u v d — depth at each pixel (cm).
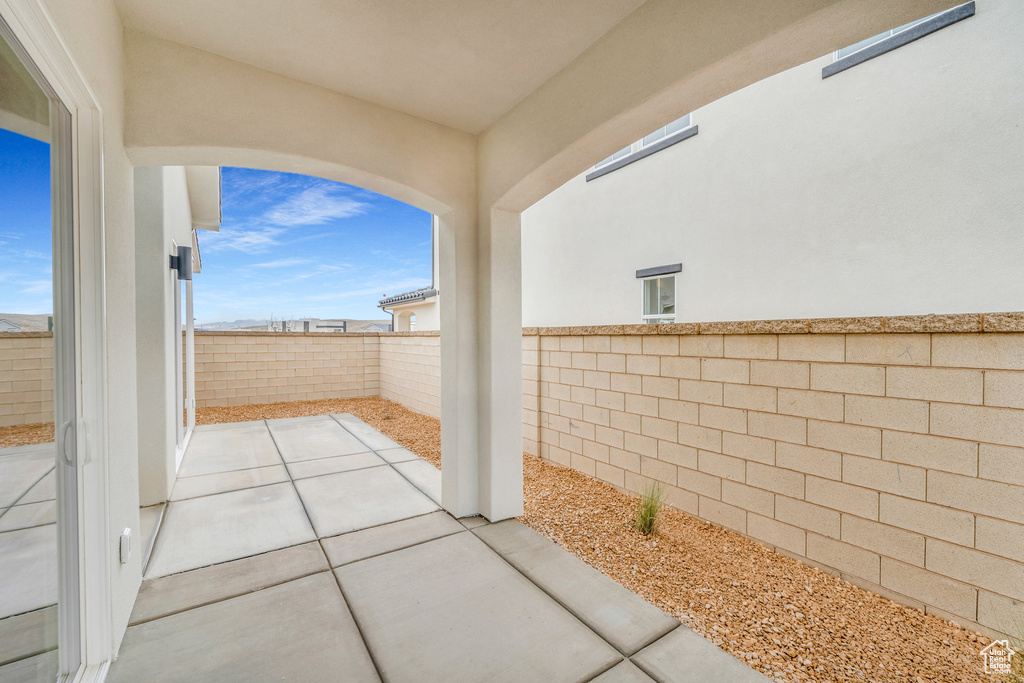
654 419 370
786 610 227
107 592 182
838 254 427
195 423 706
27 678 145
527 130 291
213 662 188
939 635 206
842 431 254
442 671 184
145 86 227
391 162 305
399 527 324
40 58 136
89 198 173
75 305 169
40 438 148
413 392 838
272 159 272
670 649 197
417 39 234
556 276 787
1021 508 194
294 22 220
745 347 304
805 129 449
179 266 486
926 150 371
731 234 518
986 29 340
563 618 220
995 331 200
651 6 208
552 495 391
